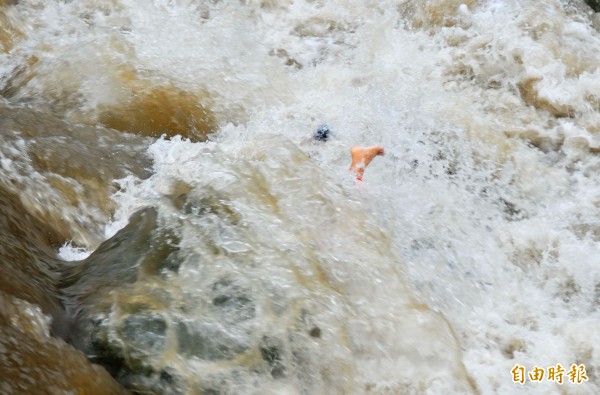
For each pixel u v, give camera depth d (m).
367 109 23.16
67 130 19.42
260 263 15.34
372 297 15.69
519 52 24.97
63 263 15.42
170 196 17.31
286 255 15.70
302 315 14.62
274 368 13.89
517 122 23.36
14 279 13.33
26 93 21.78
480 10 26.98
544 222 20.20
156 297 14.33
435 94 24.22
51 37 24.59
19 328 12.20
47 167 17.36
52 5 25.92
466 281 17.88
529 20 26.14
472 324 16.88
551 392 15.38
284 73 25.41
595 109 23.80
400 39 27.14
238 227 16.14
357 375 14.38
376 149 19.59
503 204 20.83
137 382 13.24
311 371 14.06
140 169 18.91
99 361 13.32
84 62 22.70
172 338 13.74
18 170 16.72
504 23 26.25
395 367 14.73
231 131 21.69
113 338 13.50
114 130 20.31
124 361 13.37
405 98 23.84
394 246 17.53
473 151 21.98
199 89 22.59
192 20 27.03
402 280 16.47
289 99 23.84
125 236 15.96
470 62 25.22
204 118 21.77
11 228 14.86
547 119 23.61
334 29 28.25
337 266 15.96
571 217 20.53
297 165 18.39
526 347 16.42
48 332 12.66
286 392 13.72
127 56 23.28
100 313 13.88
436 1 27.45
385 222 18.06
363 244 16.80
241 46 26.19
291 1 29.06
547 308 17.59
